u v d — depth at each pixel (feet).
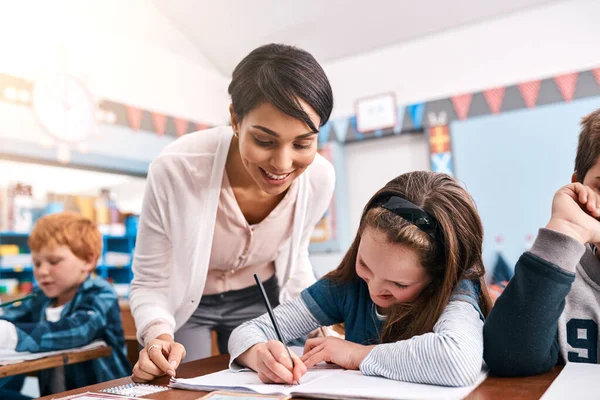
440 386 2.05
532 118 10.89
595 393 1.84
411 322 2.64
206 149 3.63
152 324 3.19
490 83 11.45
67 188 12.91
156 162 3.61
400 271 2.40
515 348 2.18
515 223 10.98
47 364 4.25
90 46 11.55
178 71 13.62
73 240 5.42
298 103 2.59
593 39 10.45
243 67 2.84
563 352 2.61
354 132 12.96
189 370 2.74
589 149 2.54
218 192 3.57
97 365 5.16
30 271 11.43
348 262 3.06
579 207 2.22
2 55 9.93
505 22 11.32
